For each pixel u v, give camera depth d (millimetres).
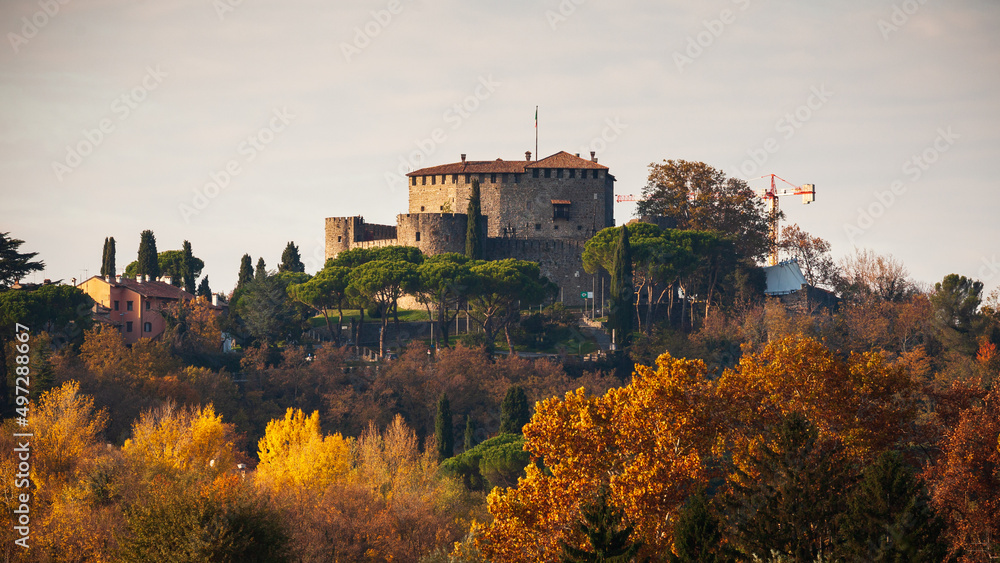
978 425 103250
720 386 104875
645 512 92125
